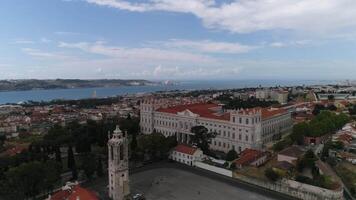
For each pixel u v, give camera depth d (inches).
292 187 5285.4
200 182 5954.7
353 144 7647.6
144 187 5693.9
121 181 5039.4
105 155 7352.4
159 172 6579.7
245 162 6461.6
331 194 4867.1
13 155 7027.6
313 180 5246.1
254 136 7849.4
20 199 4704.7
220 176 6304.1
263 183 5674.2
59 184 5738.2
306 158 5669.3
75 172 5994.1
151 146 7273.6
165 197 5221.5
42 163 5231.3
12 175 4820.4
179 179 6131.9
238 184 5836.6
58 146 7578.7
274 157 7116.1
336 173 5999.0
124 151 5093.5
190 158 7091.5
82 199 3821.4
